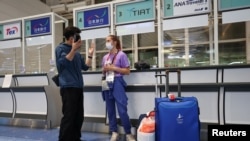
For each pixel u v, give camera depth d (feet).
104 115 10.63
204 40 19.63
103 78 9.34
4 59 19.17
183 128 6.75
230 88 8.32
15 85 12.89
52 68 13.00
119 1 12.41
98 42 21.97
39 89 11.95
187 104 6.90
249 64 8.02
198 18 10.67
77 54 8.71
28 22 14.90
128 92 9.95
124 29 12.35
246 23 20.01
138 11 12.01
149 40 24.08
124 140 9.05
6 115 13.09
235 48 20.53
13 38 15.34
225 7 10.16
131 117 9.84
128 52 24.58
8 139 9.56
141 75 9.71
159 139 6.96
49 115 11.67
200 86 8.64
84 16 13.39
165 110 6.93
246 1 9.81
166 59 19.61
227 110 8.37
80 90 8.64
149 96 9.55
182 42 20.26
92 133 10.48
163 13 11.37
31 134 10.41
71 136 8.08
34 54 19.89
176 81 9.13
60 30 27.40
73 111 8.18
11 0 22.45
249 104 8.04
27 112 12.50
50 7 28.19
